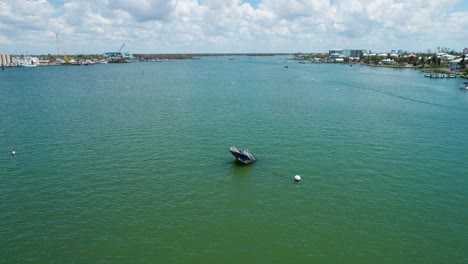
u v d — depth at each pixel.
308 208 43.97
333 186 50.06
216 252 35.50
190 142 70.19
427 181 51.59
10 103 117.81
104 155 62.34
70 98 130.12
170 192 48.12
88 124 85.50
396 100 126.31
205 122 87.62
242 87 168.12
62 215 42.03
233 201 45.81
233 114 97.75
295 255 35.09
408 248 36.25
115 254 35.06
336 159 60.47
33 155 62.34
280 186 50.19
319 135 75.25
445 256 35.12
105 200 45.69
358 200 45.91
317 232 38.88
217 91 151.75
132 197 46.56
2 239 37.34
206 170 55.81
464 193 47.81
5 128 81.19
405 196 46.97
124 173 54.34
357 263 34.03
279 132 77.69
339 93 145.00
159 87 169.25
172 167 56.94
